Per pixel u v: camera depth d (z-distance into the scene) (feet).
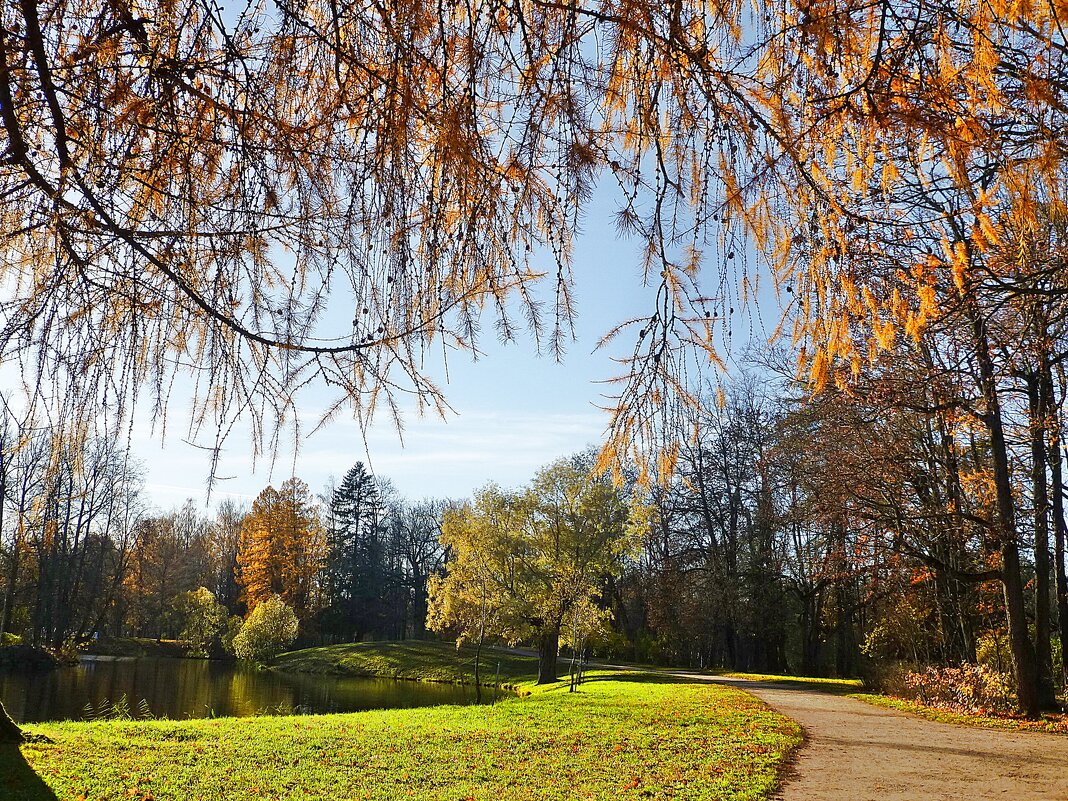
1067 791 23.90
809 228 5.77
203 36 5.33
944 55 5.33
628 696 55.31
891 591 58.85
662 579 96.78
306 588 126.31
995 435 42.60
